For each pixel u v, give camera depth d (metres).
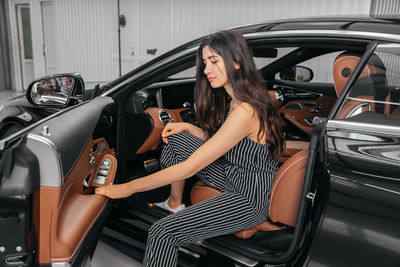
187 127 1.45
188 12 6.42
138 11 7.07
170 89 2.02
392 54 0.98
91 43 7.72
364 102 1.00
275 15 5.33
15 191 0.88
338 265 0.99
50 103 1.48
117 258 1.64
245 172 1.20
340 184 0.96
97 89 1.52
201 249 1.32
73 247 1.05
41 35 7.55
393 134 0.91
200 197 1.39
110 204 1.34
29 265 0.95
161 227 1.15
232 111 1.15
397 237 0.88
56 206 0.99
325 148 0.99
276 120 1.16
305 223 1.05
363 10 4.55
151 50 7.14
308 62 2.12
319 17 1.30
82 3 7.52
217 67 1.12
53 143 0.97
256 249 1.21
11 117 1.62
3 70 8.11
